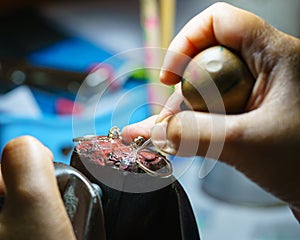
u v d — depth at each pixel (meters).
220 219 0.50
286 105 0.29
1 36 0.71
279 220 0.50
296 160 0.29
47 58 0.67
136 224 0.28
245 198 0.52
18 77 0.62
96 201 0.27
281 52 0.29
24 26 0.74
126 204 0.28
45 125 0.56
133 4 0.77
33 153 0.27
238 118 0.29
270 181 0.30
